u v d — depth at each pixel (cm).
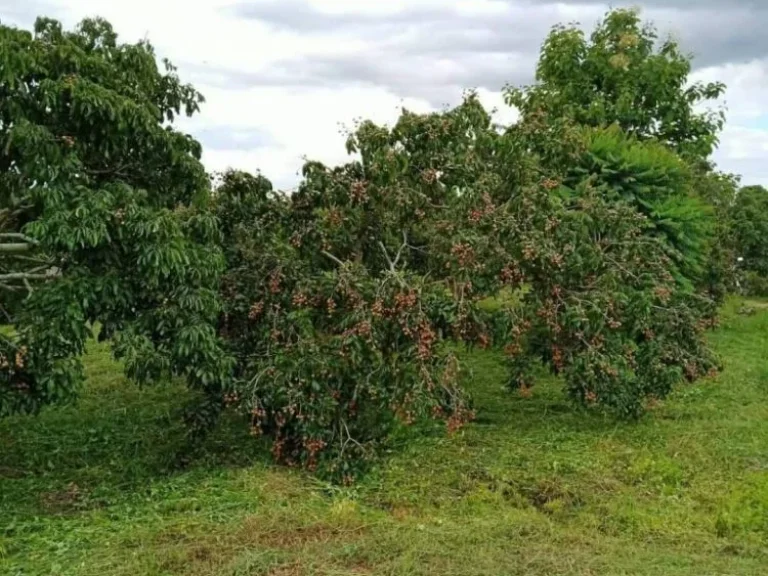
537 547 470
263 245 682
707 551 479
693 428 731
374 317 605
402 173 684
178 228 546
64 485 610
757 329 1332
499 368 973
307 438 596
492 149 731
